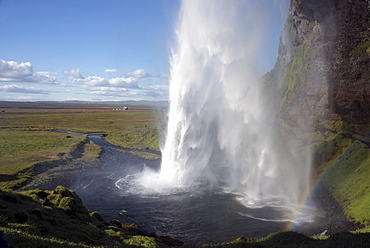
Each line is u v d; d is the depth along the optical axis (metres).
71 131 109.38
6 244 10.52
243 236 24.30
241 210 32.03
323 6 53.50
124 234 22.28
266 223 28.50
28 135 89.75
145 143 80.31
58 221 20.20
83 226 21.03
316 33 58.12
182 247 20.78
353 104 47.41
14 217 17.56
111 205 33.31
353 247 16.17
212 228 27.53
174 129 50.69
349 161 39.28
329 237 20.09
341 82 49.56
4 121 138.00
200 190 39.22
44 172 46.00
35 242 14.58
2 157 54.12
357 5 48.47
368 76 45.38
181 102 51.06
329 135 49.12
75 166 52.28
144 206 33.12
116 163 57.28
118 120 153.12
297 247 17.98
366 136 43.25
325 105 52.09
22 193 24.05
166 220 29.33
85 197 36.12
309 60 59.88
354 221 26.77
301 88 60.84
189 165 48.94
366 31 47.62
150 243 20.56
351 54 48.53
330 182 37.97
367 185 31.84
